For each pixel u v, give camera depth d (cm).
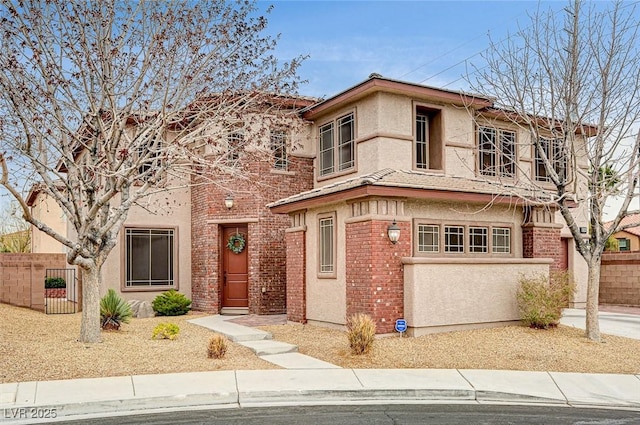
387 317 1300
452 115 1680
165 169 1220
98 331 1222
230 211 1797
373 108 1570
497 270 1423
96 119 1169
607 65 1258
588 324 1317
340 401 880
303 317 1552
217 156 1342
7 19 1107
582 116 1300
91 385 898
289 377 974
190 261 1931
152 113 1258
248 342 1293
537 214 1592
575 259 1933
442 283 1338
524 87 1389
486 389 919
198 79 1244
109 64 1145
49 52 1143
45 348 1136
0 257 1917
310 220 1562
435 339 1270
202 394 861
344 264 1411
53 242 2950
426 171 1593
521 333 1343
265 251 1769
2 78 1076
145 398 836
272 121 1380
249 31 1271
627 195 1262
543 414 813
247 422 749
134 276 1842
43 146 1162
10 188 1058
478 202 1481
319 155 1814
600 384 980
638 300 2041
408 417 782
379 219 1312
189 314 1783
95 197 1205
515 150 1778
